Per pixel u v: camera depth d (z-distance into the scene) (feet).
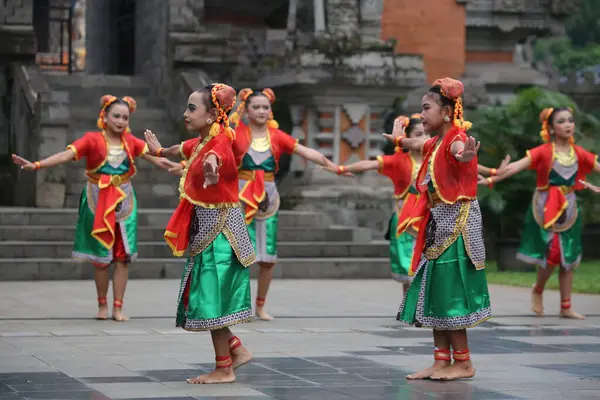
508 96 123.85
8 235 79.15
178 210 35.63
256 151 55.31
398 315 37.35
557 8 126.21
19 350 42.42
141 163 100.07
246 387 34.45
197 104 35.27
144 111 110.42
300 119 95.86
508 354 42.55
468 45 125.59
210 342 45.09
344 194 92.99
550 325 53.06
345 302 62.90
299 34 97.71
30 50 109.40
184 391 33.65
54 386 34.32
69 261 75.00
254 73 110.42
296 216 86.48
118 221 53.67
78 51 175.83
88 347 43.39
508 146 90.22
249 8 116.78
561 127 57.57
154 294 65.62
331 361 40.19
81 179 96.78
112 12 136.87
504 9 124.36
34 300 61.57
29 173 93.25
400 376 36.83
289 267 79.05
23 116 98.27
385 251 83.05
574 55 169.78
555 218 56.65
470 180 36.47
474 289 36.27
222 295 35.06
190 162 35.53
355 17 95.50
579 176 57.77
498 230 95.66
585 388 34.73
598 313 58.80
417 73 94.53
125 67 135.64
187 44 107.76
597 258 111.55
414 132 54.39
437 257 36.29
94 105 112.06
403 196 55.26
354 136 94.73
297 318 54.95
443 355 36.86
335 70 92.63
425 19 118.42
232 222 35.50
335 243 82.79
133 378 35.99
